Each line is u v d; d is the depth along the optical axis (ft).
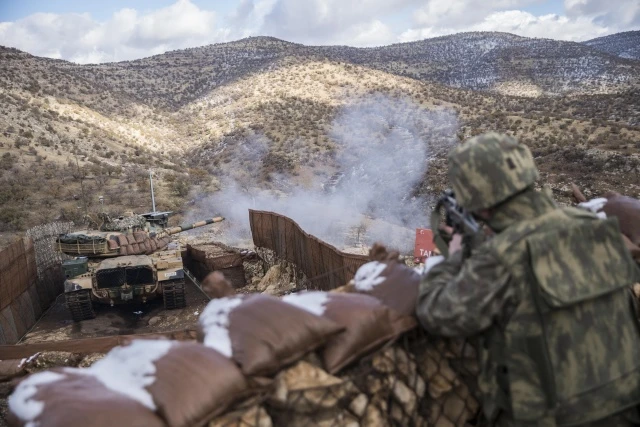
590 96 346.95
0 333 37.63
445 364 7.93
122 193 129.90
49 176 138.82
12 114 206.18
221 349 6.85
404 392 7.48
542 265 6.28
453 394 7.95
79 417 5.73
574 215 6.77
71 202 118.83
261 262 50.57
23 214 104.68
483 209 6.89
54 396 6.08
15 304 42.88
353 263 26.21
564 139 184.75
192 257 62.80
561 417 6.32
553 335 6.29
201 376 6.39
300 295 8.04
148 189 134.92
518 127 223.71
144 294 47.06
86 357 21.02
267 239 48.32
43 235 53.67
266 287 42.75
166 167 188.14
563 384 6.27
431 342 7.93
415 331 7.84
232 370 6.57
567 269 6.31
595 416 6.38
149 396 6.21
